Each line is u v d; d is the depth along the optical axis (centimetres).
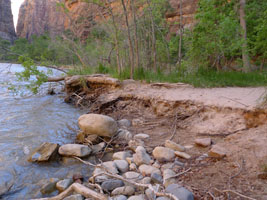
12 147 408
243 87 646
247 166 272
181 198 223
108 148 405
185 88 654
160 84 698
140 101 629
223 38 788
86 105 780
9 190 281
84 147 379
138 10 1038
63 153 369
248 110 385
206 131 409
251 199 211
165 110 536
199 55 839
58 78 1000
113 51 1180
